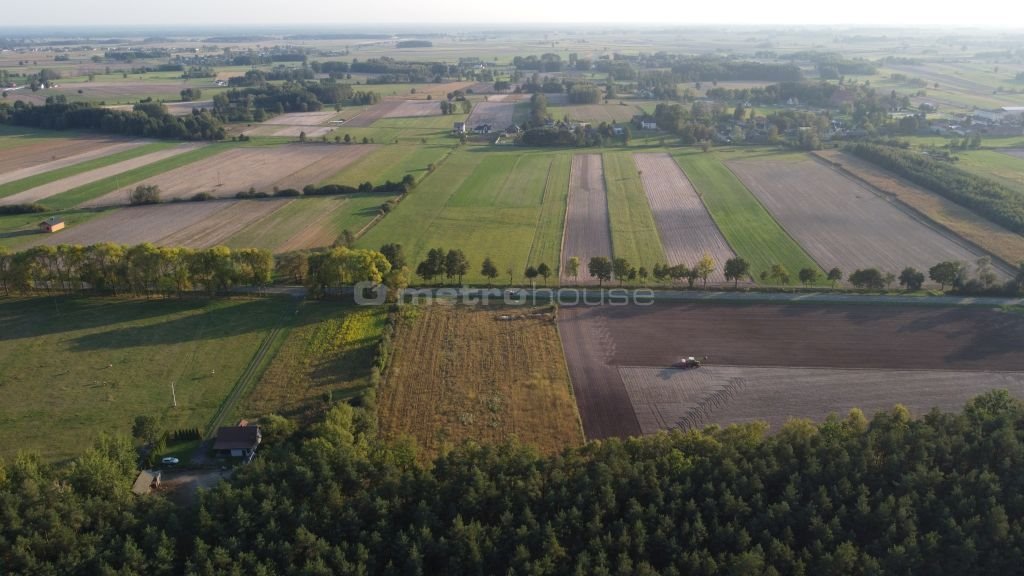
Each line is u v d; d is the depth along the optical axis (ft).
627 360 306.96
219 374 293.64
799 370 297.12
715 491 198.08
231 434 242.99
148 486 222.89
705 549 180.55
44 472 208.54
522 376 293.02
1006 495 195.21
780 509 189.88
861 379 289.33
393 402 272.51
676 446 220.64
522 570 175.22
